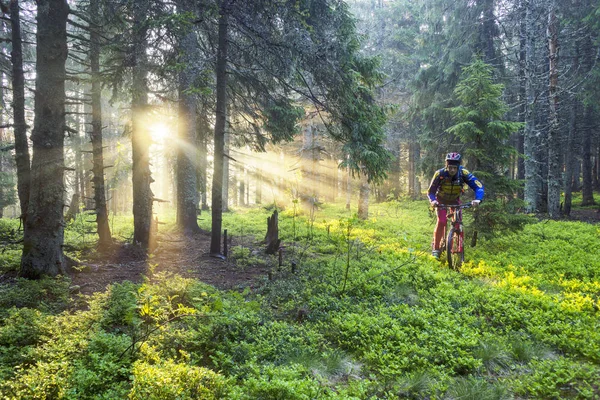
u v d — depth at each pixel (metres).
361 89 11.45
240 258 10.23
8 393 3.35
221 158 10.37
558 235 13.38
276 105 13.59
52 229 7.75
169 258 10.48
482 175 11.30
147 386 3.45
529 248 11.12
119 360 4.15
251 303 5.95
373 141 11.51
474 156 11.70
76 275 8.39
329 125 12.02
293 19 9.95
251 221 18.31
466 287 6.93
